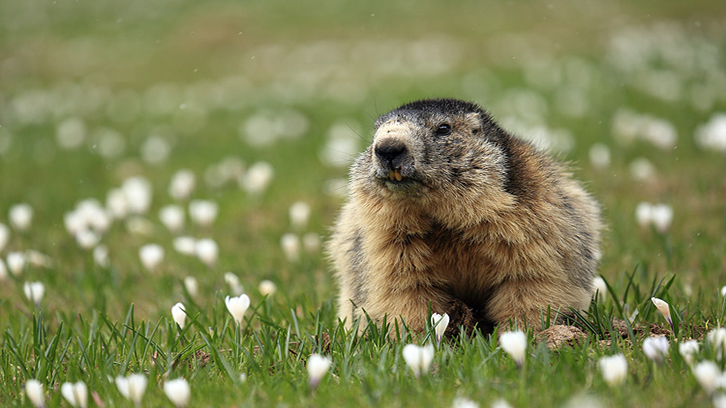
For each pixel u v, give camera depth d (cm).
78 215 1305
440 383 604
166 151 2095
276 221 1450
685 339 726
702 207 1324
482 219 749
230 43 3884
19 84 3403
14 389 691
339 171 1759
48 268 1170
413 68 3092
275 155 1977
